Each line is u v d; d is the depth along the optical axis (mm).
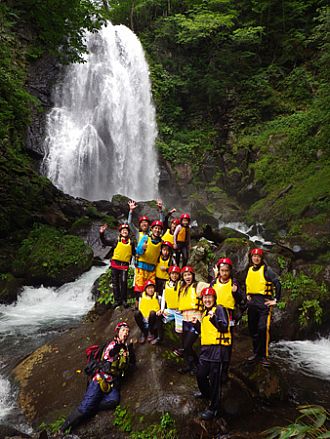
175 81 23812
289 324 7785
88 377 5035
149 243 6387
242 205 20344
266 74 23484
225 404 4812
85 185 18391
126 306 7328
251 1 24516
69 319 8664
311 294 8258
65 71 19297
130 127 21391
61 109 18516
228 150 22188
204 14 23328
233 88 23578
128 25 27297
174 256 7391
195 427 4469
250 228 17688
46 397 5441
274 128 20922
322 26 18609
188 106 24672
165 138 22859
